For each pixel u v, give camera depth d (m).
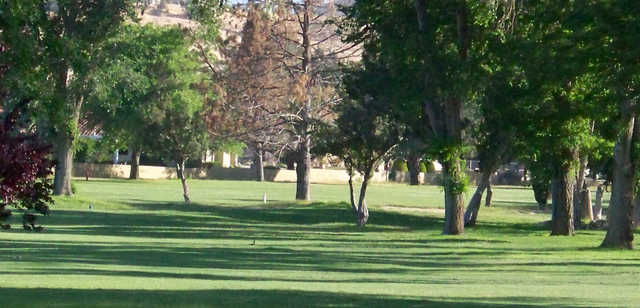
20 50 23.50
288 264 32.62
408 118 57.69
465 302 18.27
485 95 52.50
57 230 53.22
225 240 49.06
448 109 53.50
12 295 17.34
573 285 24.94
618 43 34.78
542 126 52.16
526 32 45.47
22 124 19.05
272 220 71.19
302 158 93.94
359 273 29.06
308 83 94.06
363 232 60.16
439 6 49.34
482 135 58.25
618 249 45.50
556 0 40.41
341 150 65.94
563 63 38.62
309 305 16.73
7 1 23.56
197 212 75.94
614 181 46.59
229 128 101.62
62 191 81.88
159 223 63.66
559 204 57.28
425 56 49.62
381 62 57.53
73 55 26.44
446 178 55.06
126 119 102.75
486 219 75.75
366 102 62.34
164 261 32.34
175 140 87.31
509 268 32.94
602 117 44.16
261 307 16.16
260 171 152.38
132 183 126.81
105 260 31.98
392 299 18.50
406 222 70.88
